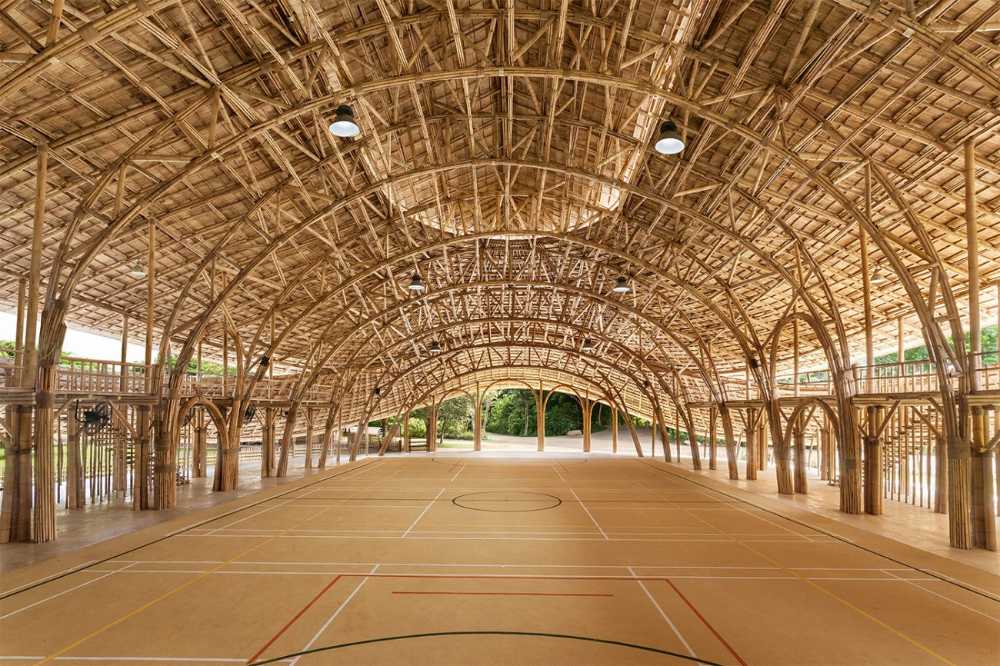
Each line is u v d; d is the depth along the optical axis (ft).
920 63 37.70
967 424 40.50
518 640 23.72
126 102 41.88
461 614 26.61
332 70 45.57
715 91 45.52
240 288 76.13
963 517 40.01
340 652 22.45
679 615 26.68
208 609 27.14
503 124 61.87
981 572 33.83
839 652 22.85
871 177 50.44
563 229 70.13
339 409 97.60
